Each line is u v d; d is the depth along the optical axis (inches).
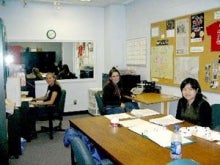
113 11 219.1
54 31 217.8
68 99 229.0
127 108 130.0
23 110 152.2
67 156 134.3
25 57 251.0
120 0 205.9
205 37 138.6
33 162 126.3
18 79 129.6
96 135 79.9
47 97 171.8
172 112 165.3
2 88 83.1
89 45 240.8
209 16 135.4
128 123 93.1
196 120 98.8
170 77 167.9
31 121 159.6
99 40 234.1
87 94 235.8
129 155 63.2
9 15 203.0
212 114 111.5
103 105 139.3
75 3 216.2
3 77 83.1
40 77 221.1
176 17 159.3
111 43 221.5
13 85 127.6
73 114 231.5
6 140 85.8
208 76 138.0
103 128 88.0
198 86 100.3
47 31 215.6
